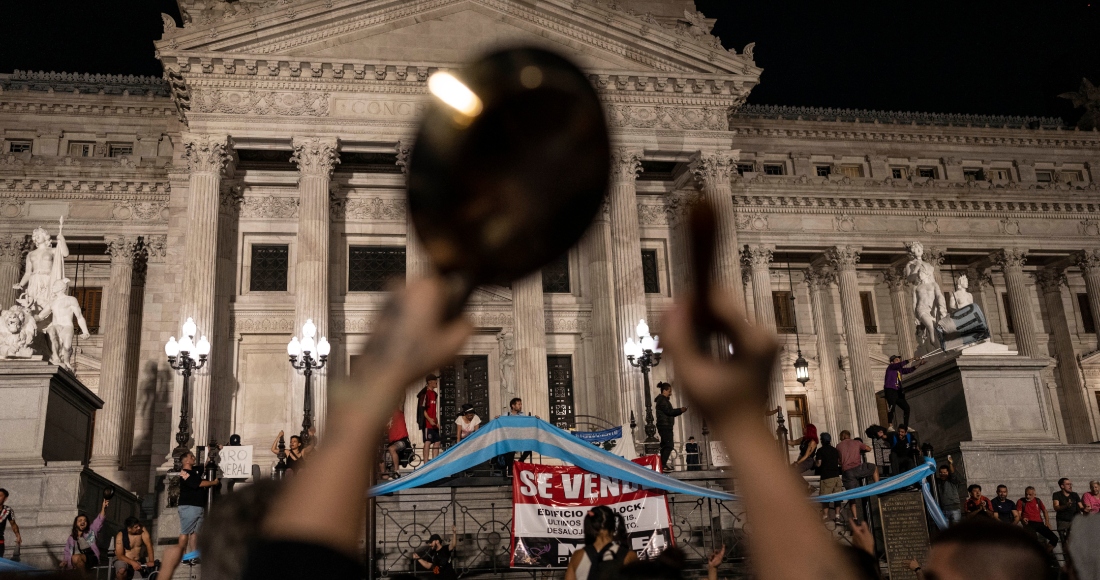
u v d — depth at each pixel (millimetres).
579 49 38312
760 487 998
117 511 26391
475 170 933
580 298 39188
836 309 47156
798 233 45156
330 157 35469
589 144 947
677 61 38875
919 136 52656
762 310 43562
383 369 965
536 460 24047
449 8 37750
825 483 21656
